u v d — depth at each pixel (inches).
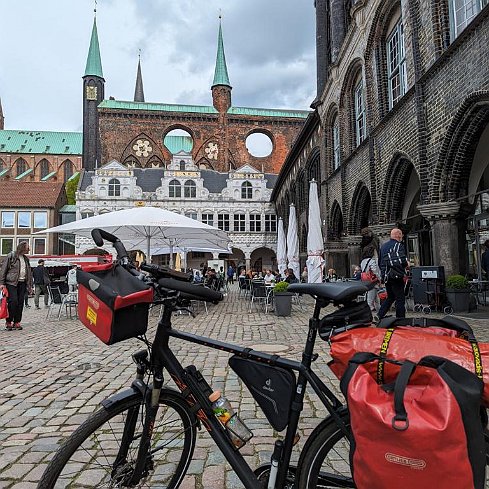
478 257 566.6
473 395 58.7
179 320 465.7
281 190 1908.2
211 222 2223.2
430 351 68.9
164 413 88.7
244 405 170.2
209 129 2903.5
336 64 841.5
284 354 263.4
